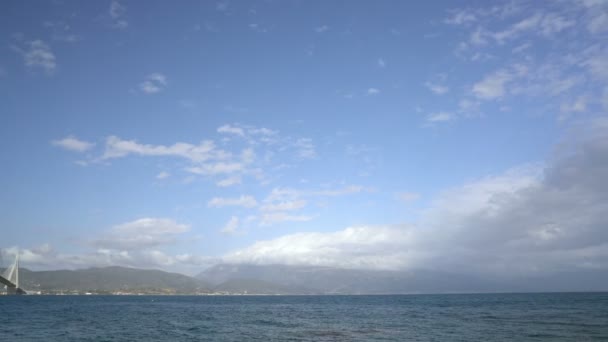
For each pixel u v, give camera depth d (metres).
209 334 69.69
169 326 84.56
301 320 102.00
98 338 63.94
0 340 61.34
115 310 147.50
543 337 59.47
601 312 114.50
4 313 124.06
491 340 57.88
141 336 66.75
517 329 70.81
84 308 160.25
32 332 72.00
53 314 120.94
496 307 157.00
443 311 136.88
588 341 54.31
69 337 65.12
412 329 75.38
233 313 136.00
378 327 80.75
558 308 140.00
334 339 62.22
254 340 61.62
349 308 177.00
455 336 63.78
